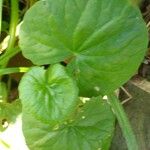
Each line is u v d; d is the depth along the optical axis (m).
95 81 0.29
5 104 0.33
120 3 0.27
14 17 0.32
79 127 0.31
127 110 0.35
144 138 0.34
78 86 0.30
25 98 0.27
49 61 0.29
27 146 0.31
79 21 0.28
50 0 0.27
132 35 0.28
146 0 0.35
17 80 0.36
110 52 0.28
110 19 0.28
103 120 0.31
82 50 0.29
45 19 0.27
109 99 0.31
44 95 0.27
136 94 0.34
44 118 0.27
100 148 0.31
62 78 0.27
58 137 0.31
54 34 0.28
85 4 0.27
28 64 0.35
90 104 0.30
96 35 0.28
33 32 0.28
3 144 0.33
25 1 0.36
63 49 0.29
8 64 0.36
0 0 0.29
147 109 0.34
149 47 0.34
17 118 0.33
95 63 0.29
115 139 0.35
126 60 0.28
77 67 0.29
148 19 0.35
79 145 0.31
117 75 0.29
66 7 0.27
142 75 0.35
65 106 0.27
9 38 0.33
